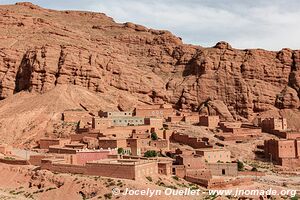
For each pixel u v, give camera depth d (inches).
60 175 3703.3
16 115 6432.1
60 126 6087.6
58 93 6929.1
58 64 7436.0
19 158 4591.5
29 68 7426.2
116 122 5930.1
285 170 5211.6
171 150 5049.2
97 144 4948.3
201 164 4222.4
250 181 4116.6
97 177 3572.8
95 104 6978.4
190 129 6245.1
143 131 5718.5
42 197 3503.9
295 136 6358.3
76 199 3378.4
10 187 3823.8
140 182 3467.0
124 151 4677.7
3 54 7726.4
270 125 6668.3
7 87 7490.2
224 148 5551.2
